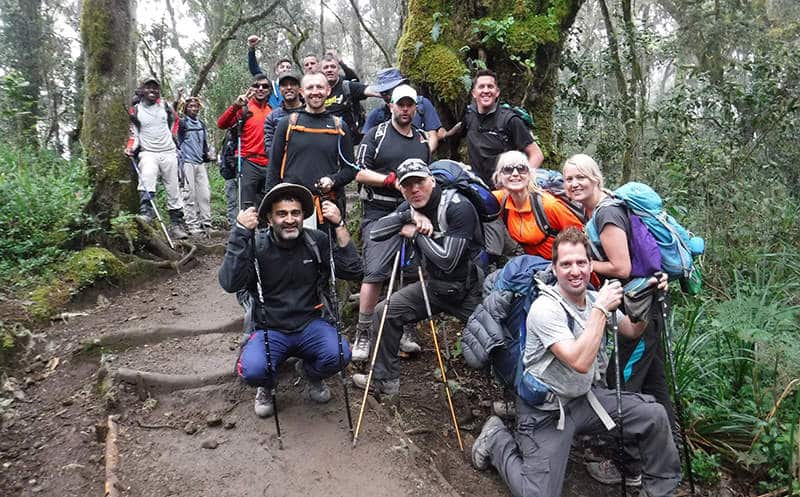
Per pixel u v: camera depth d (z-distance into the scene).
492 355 3.32
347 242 3.44
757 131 7.34
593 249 3.25
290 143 3.99
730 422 3.90
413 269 4.11
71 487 2.92
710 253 6.15
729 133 7.13
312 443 3.22
